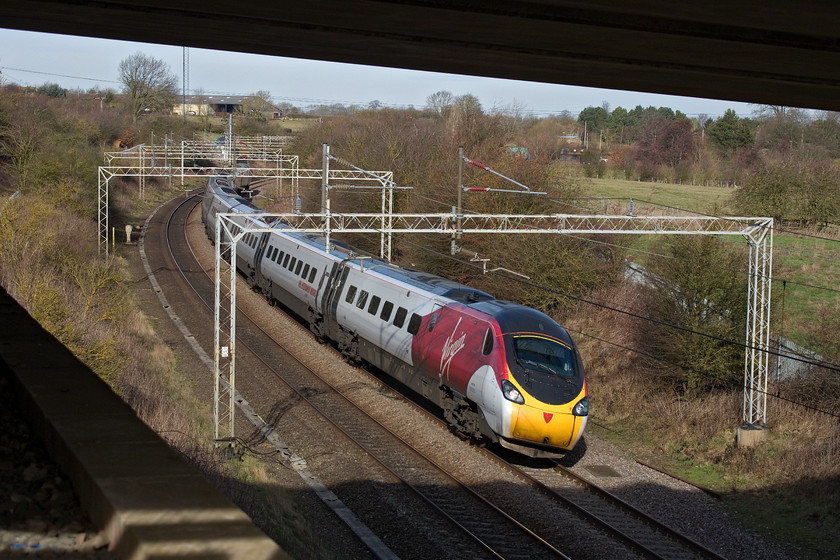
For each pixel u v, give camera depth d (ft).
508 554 43.32
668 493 55.98
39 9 25.22
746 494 57.98
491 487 52.70
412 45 27.66
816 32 21.17
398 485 52.85
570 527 47.21
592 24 22.02
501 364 55.06
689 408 74.49
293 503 49.37
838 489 56.13
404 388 76.23
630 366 86.02
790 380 75.51
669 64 27.37
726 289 78.54
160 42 31.30
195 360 83.61
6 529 9.34
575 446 65.77
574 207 107.45
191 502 8.59
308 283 90.89
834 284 100.68
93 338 70.90
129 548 7.99
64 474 10.62
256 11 23.82
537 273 101.81
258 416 67.46
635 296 96.68
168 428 56.03
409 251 124.47
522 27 23.25
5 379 14.23
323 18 24.14
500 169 112.16
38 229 94.38
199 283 120.88
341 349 83.82
